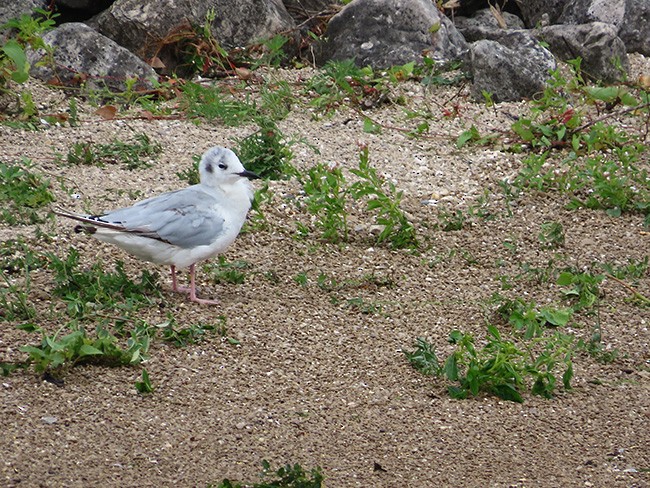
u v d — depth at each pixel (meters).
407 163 15.48
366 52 18.81
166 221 10.55
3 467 7.88
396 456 8.57
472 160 15.70
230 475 8.04
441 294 11.84
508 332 10.99
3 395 8.93
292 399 9.40
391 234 13.13
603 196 14.30
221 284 11.64
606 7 20.17
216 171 10.91
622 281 12.18
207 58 18.23
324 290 11.71
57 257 11.59
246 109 16.70
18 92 16.45
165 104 17.03
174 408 9.06
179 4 18.19
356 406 9.37
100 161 14.64
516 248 13.13
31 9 18.28
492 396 9.76
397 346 10.57
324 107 17.25
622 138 16.02
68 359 9.40
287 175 14.63
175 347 10.10
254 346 10.30
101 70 17.19
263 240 12.85
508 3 21.70
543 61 18.12
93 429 8.59
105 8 19.44
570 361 10.11
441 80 18.14
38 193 13.14
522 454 8.75
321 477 7.59
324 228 13.22
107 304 10.57
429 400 9.59
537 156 15.75
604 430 9.24
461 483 8.20
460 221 13.59
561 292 11.95
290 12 20.31
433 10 19.05
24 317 10.31
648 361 10.61
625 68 18.95
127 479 7.88
